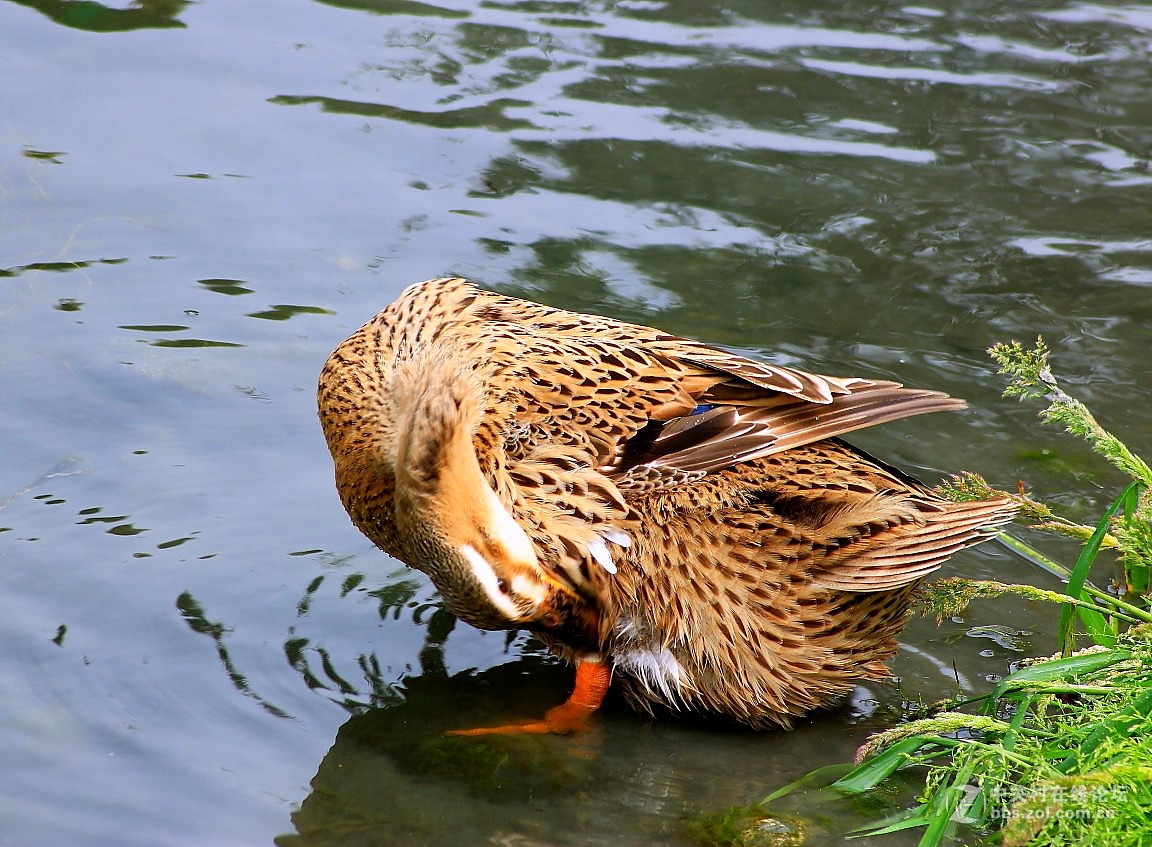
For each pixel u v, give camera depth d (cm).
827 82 1641
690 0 1831
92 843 738
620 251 1348
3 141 1443
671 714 905
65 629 894
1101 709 773
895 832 766
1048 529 1010
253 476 1049
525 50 1691
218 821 760
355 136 1502
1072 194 1464
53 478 1023
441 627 948
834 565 868
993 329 1273
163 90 1565
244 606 934
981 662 930
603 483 859
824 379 918
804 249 1369
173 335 1195
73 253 1291
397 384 854
